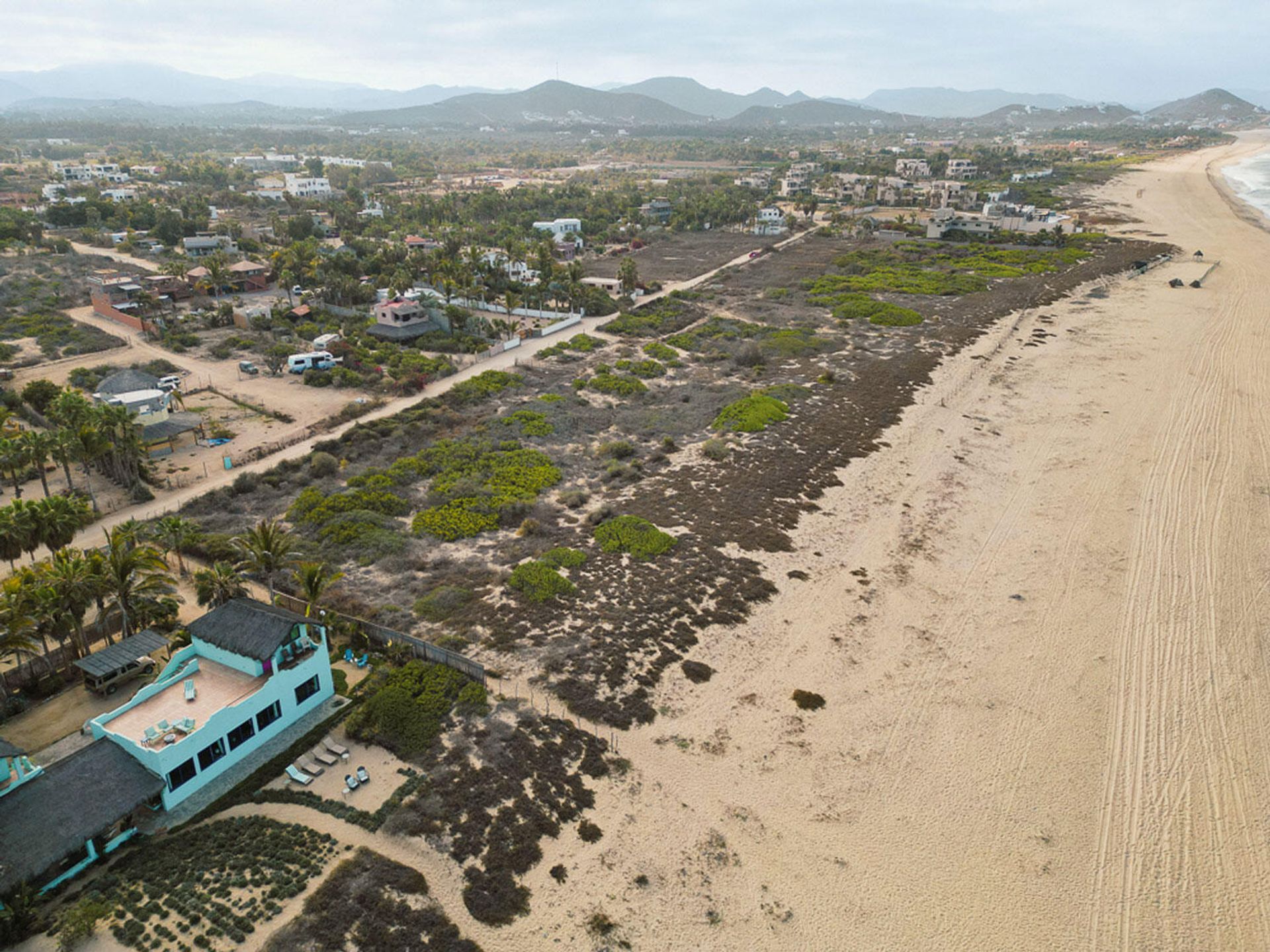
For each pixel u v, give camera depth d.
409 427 82.31
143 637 46.00
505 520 64.75
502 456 75.88
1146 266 163.00
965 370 104.12
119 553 45.50
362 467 73.56
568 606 52.75
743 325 125.94
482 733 41.34
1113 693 46.44
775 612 53.25
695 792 38.38
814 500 69.25
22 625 40.53
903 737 42.56
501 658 47.41
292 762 39.53
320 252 161.75
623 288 144.25
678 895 33.00
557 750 40.50
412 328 117.88
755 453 78.38
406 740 40.66
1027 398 94.44
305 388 95.88
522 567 56.75
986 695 45.97
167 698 39.81
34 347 108.06
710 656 48.47
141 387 82.38
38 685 43.44
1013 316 129.88
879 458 77.81
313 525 62.56
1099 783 39.91
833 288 148.12
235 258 168.75
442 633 49.66
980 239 196.75
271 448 76.94
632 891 33.09
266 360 105.19
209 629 42.88
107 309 122.69
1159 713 44.91
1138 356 108.75
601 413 89.25
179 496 67.56
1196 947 31.62
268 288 147.12
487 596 53.97
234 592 47.25
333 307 128.25
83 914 30.27
